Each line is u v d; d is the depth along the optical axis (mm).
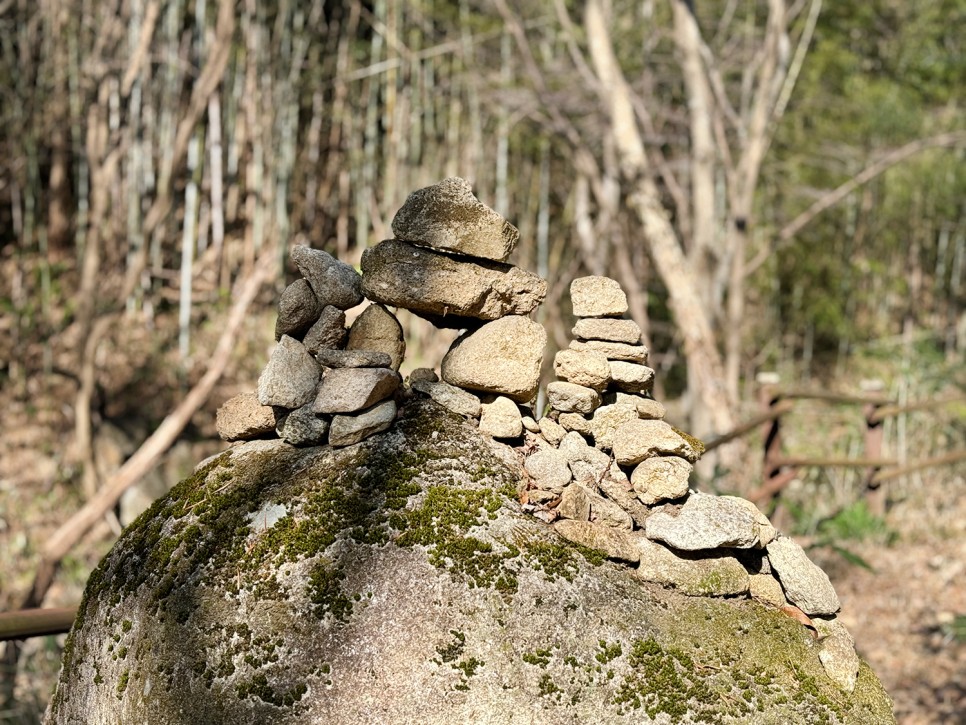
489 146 12547
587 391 1762
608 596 1469
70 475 7770
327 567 1438
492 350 1713
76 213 11969
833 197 9766
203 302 11078
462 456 1600
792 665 1514
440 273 1675
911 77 12039
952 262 16328
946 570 5703
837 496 7027
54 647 4680
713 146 8562
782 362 13461
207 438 8672
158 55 10578
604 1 9648
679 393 12734
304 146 13492
